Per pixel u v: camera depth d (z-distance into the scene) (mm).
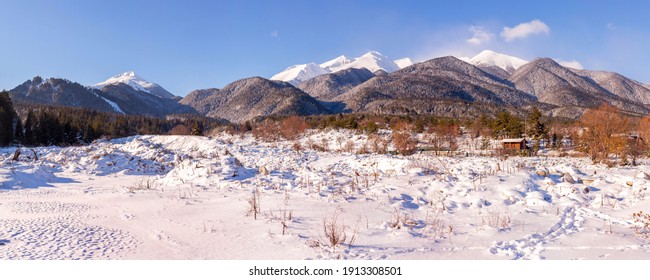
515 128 68000
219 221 11016
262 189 16328
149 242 8961
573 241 8375
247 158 35094
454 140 63062
